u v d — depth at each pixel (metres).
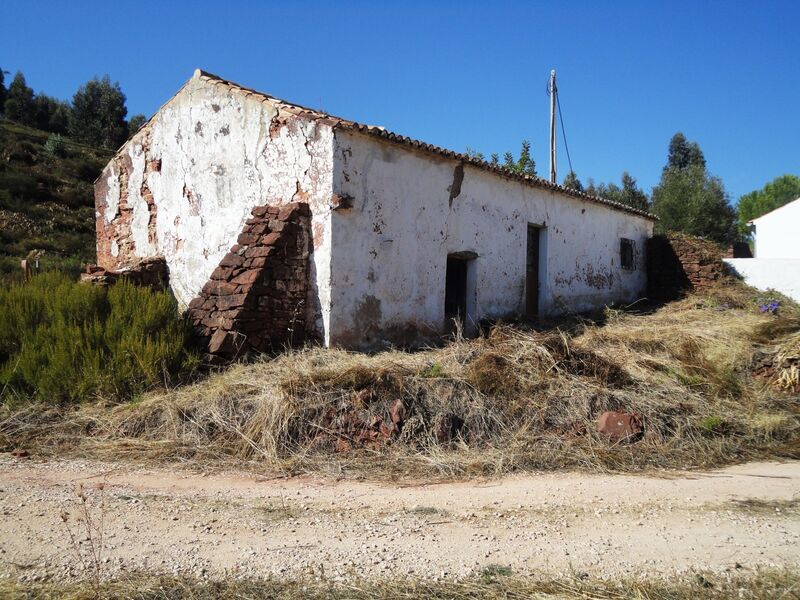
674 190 28.48
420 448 6.39
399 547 3.86
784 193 48.06
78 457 6.05
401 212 10.61
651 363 8.96
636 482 5.57
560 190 14.83
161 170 12.26
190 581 3.33
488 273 12.79
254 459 6.05
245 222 10.20
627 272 18.19
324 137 9.37
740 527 4.33
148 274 11.56
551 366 7.93
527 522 4.38
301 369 7.66
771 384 8.88
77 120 49.88
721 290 16.48
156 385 7.68
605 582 3.41
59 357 7.59
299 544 3.87
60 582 3.29
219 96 11.00
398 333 10.55
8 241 26.03
